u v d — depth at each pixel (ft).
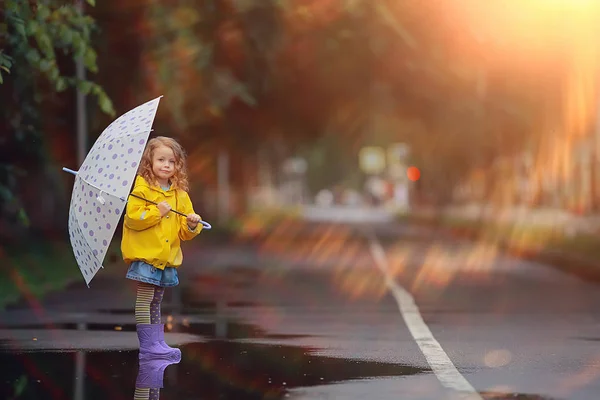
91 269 45.52
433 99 192.44
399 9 145.89
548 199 262.67
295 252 155.43
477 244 186.91
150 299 46.06
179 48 123.44
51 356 46.24
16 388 38.24
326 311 69.05
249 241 193.06
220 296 81.25
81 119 109.50
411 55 154.40
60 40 73.31
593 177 242.58
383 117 220.64
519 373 41.96
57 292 83.76
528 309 71.56
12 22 65.82
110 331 56.08
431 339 53.36
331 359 45.73
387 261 133.59
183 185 46.83
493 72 181.47
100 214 44.70
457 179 336.29
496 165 268.21
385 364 44.21
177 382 39.47
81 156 109.81
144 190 45.65
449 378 40.45
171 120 143.02
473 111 200.44
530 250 145.28
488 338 54.13
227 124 185.47
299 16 129.29
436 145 265.34
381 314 67.26
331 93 179.01
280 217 362.94
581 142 228.63
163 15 118.93
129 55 117.91
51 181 156.76
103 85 115.75
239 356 46.57
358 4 140.97
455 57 158.10
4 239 146.20
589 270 113.80
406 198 493.77
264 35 128.77
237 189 314.14
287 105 180.96
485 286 93.71
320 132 192.95
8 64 63.82
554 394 36.99
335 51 150.10
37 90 82.99
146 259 45.27
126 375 41.06
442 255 149.69
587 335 55.67
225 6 124.36
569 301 78.48
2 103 86.28
